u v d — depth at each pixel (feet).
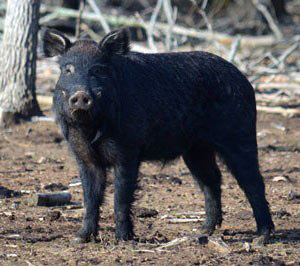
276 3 210.18
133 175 60.85
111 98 57.77
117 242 60.85
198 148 67.00
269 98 127.34
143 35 176.45
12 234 63.41
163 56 64.34
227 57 141.49
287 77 138.00
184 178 88.22
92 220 61.41
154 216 71.26
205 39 162.91
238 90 64.59
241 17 209.56
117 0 208.03
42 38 60.70
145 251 58.03
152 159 64.18
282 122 116.57
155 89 61.72
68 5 183.42
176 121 62.95
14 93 109.91
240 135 64.08
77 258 56.18
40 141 104.63
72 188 82.69
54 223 67.77
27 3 108.88
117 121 58.75
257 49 166.81
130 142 59.93
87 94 54.29
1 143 103.86
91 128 58.54
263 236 62.23
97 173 61.77
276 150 103.50
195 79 63.77
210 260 55.77
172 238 63.21
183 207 74.90
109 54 58.95
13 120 109.60
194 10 202.59
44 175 88.69
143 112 60.44
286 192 82.07
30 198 74.38
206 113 64.44
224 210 74.38
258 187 63.72
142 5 209.26
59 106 58.23
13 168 91.76
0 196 77.61
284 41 164.25
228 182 86.69
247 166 63.93
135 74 61.11
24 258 56.24
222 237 64.39
